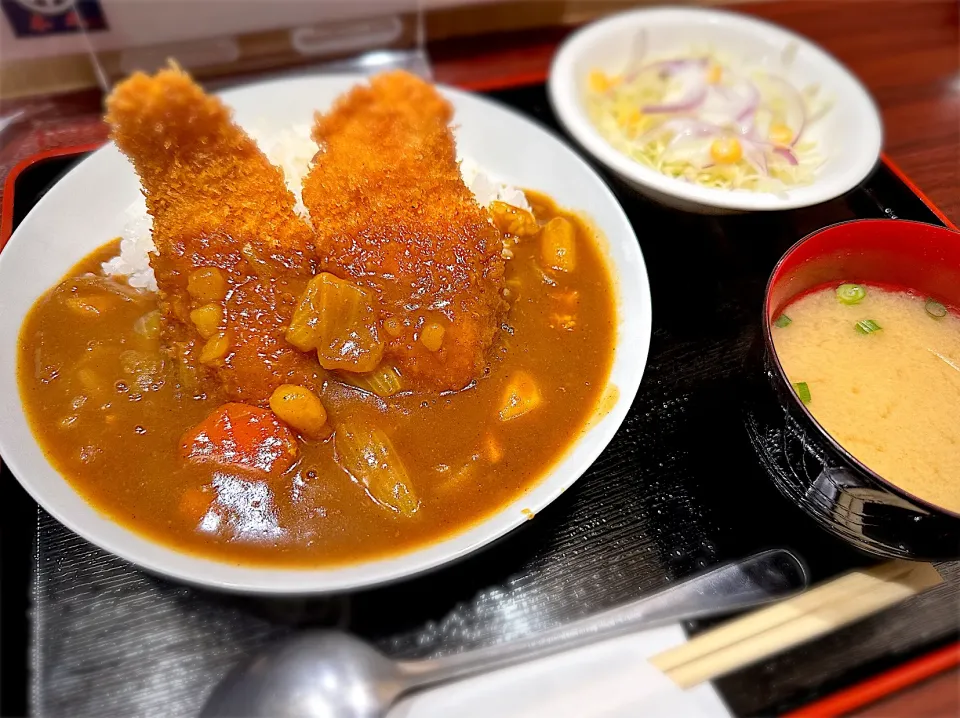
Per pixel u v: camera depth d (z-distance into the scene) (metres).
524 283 0.30
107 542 0.21
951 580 0.23
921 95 0.40
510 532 0.23
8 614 0.21
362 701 0.20
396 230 0.24
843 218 0.33
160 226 0.23
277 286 0.24
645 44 0.40
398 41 0.40
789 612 0.22
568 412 0.26
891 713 0.21
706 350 0.29
